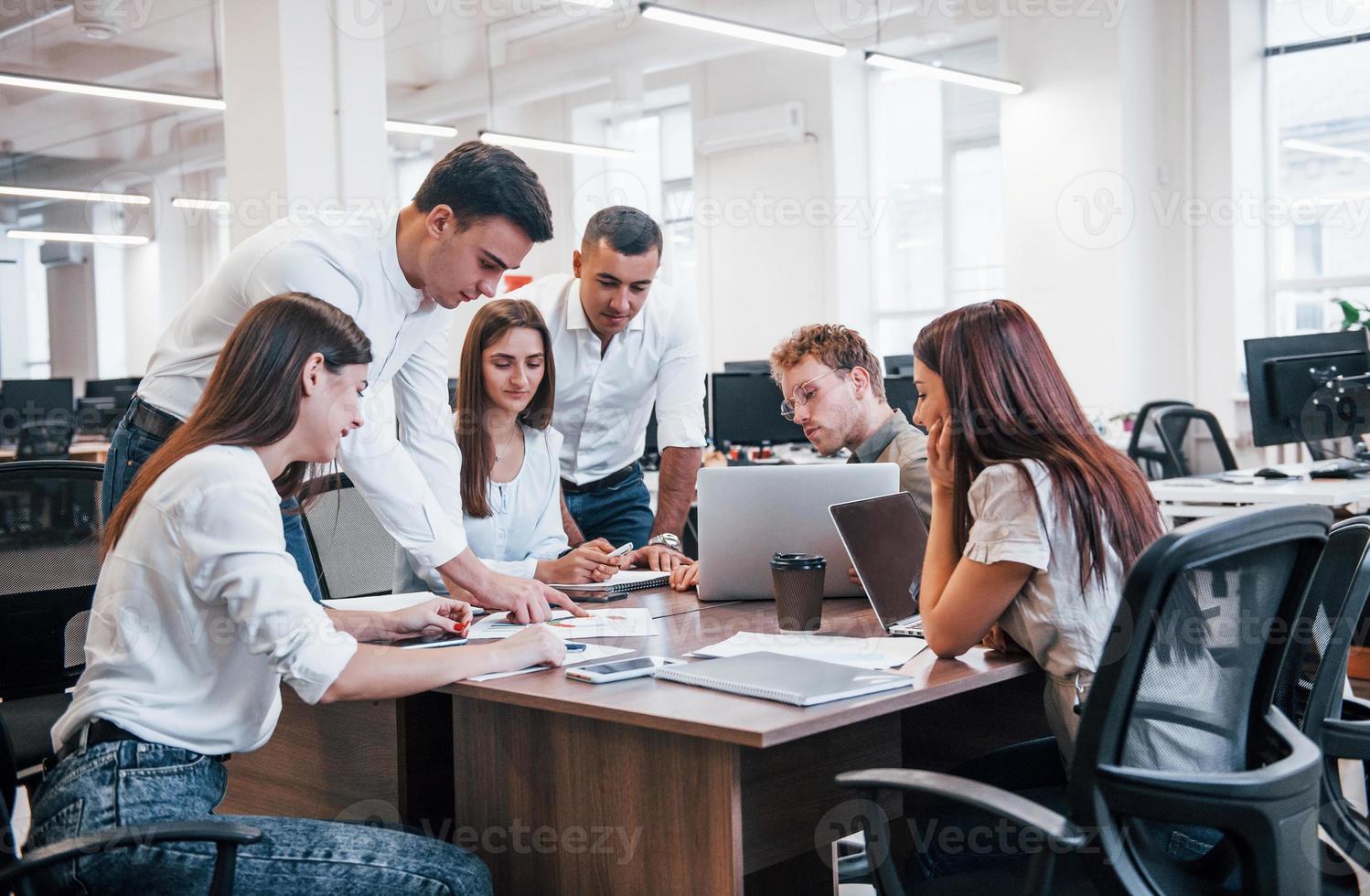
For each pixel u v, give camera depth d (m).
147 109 10.81
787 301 8.98
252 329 1.59
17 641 2.24
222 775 1.62
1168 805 1.31
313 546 2.68
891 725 1.93
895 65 6.88
